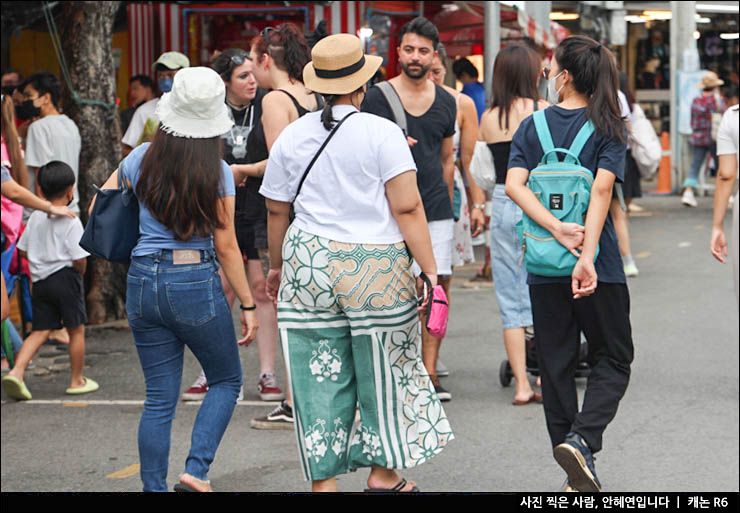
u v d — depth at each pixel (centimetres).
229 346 509
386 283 473
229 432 649
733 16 2662
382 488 509
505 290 695
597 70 503
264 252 700
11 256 804
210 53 1536
